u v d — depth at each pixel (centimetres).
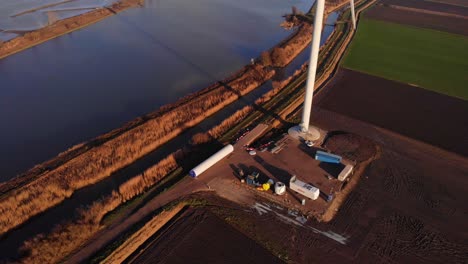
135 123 5756
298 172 4681
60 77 7431
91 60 8188
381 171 4750
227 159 4919
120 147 5181
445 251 3700
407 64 7831
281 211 4150
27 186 4484
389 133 5506
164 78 7288
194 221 4047
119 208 4216
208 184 4519
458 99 6438
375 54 8344
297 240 3816
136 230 3897
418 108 6169
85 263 3575
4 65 8088
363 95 6575
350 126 5675
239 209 4184
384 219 4053
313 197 4228
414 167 4828
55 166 4841
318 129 5581
